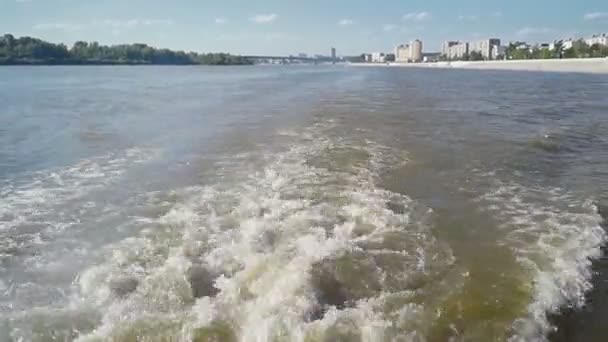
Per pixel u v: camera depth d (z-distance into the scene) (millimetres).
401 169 11805
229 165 12133
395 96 35438
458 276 6367
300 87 48500
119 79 65688
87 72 93312
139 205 9078
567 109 26547
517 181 11102
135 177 11156
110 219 8359
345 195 9539
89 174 11531
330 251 6891
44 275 6355
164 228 7875
